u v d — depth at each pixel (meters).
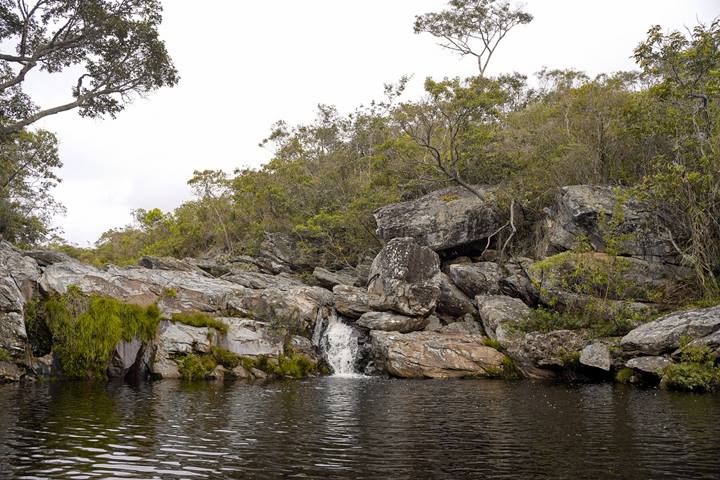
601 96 36.69
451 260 38.81
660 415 15.38
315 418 15.55
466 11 55.28
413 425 14.45
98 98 36.88
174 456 11.07
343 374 30.11
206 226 57.38
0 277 25.95
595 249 30.75
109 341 26.61
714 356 20.44
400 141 42.56
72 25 34.62
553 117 42.16
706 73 28.36
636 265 28.53
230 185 55.12
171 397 19.86
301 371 29.06
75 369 26.34
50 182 51.75
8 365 24.72
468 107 38.06
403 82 39.47
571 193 31.78
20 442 12.13
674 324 22.33
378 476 9.74
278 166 53.97
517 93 55.97
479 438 12.78
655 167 29.11
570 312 28.70
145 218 63.47
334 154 57.34
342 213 46.03
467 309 32.78
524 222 37.53
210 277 37.12
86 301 27.38
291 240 49.06
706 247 26.73
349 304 32.56
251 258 47.09
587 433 13.19
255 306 31.31
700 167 27.81
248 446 11.98
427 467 10.29
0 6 33.41
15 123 34.31
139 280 29.81
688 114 28.47
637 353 22.89
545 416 15.59
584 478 9.56
